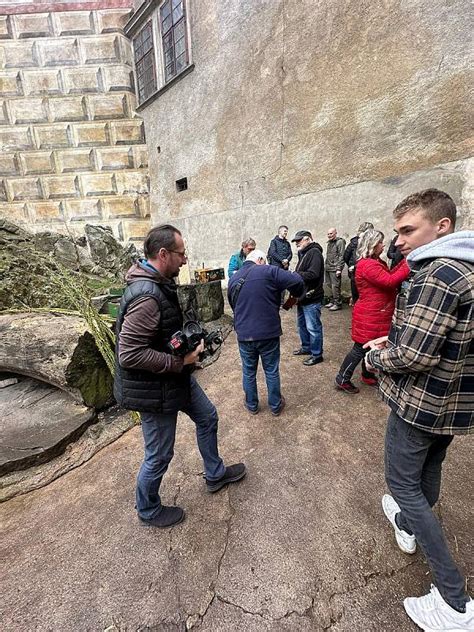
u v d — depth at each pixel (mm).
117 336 1467
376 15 4773
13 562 1581
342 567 1452
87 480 2137
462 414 1065
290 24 5785
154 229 1436
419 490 1192
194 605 1343
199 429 1803
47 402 2854
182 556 1553
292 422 2586
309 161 6074
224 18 6750
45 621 1312
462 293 950
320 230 6125
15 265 4332
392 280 2395
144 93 9086
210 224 8305
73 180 9266
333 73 5434
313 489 1900
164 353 1408
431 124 4539
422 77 4512
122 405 1500
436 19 4258
